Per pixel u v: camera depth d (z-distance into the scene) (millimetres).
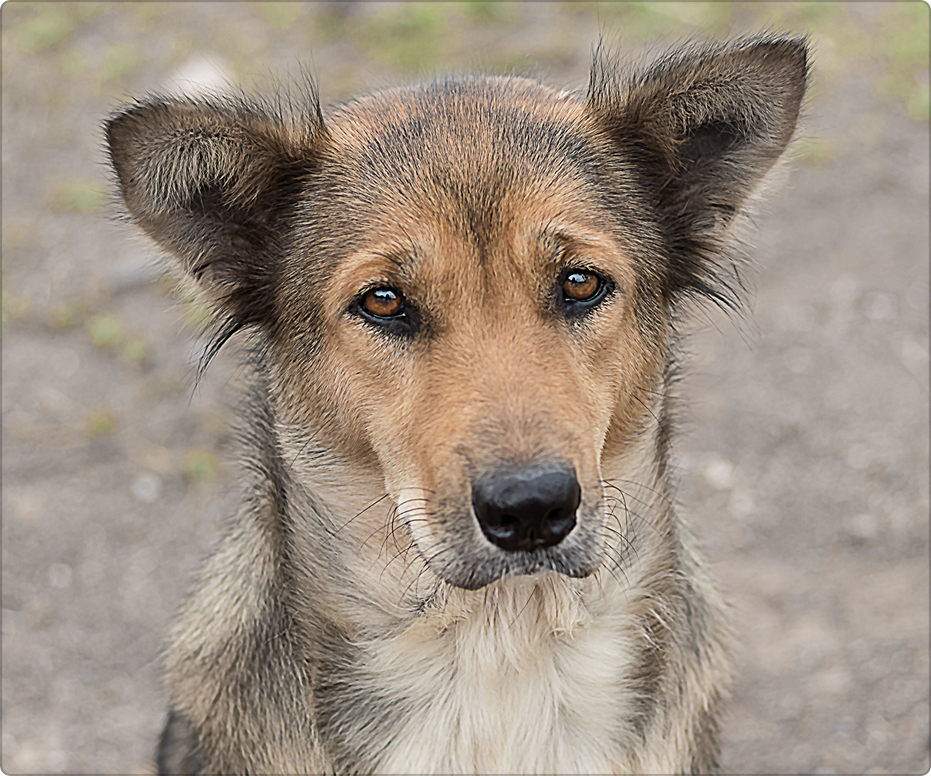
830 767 5320
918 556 6355
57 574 6688
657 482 3713
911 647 5801
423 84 3848
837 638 5910
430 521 3002
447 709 3670
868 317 7953
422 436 3068
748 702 5645
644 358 3516
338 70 10305
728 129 3592
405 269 3160
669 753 3859
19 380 8070
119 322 8508
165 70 10906
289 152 3475
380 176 3312
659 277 3590
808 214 8844
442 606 3545
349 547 3588
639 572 3688
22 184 10031
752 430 7250
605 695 3703
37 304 8758
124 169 3295
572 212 3246
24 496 7168
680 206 3736
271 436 3744
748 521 6695
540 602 3543
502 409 2908
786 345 7809
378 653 3650
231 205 3531
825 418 7281
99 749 5727
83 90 10969
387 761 3689
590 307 3273
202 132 3297
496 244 3146
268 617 3789
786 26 10555
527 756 3678
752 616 6066
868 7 11008
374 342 3240
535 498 2791
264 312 3639
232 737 3875
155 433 7609
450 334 3141
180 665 4137
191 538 6883
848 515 6660
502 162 3229
